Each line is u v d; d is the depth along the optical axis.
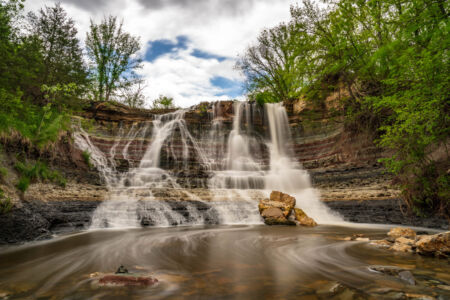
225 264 4.07
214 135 20.44
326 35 15.29
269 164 19.78
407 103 7.59
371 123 14.05
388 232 7.78
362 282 3.08
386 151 13.07
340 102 16.30
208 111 21.05
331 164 16.27
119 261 4.31
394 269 3.53
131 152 17.20
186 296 2.59
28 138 9.41
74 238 6.83
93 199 10.09
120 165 15.76
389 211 10.39
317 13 15.23
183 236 7.25
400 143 8.82
